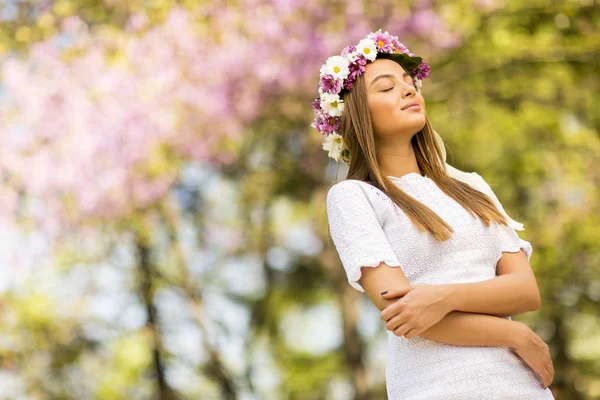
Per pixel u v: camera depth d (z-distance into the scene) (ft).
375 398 43.01
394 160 9.20
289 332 47.78
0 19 37.37
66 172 36.65
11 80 36.47
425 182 9.04
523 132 38.73
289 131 39.01
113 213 37.47
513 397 7.96
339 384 48.34
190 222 42.11
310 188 42.45
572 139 38.19
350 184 8.81
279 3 33.94
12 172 36.70
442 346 8.13
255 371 44.86
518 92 38.37
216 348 41.93
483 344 8.03
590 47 36.63
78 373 42.93
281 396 47.70
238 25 34.88
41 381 42.19
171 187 38.65
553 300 37.42
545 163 37.78
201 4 34.96
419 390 8.09
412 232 8.52
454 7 35.09
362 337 43.24
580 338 39.65
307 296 46.09
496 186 38.11
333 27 33.94
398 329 7.81
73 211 37.35
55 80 36.60
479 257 8.59
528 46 36.83
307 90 35.22
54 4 37.17
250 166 40.96
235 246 42.22
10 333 41.78
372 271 8.21
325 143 9.75
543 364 8.11
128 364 44.06
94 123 36.40
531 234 36.94
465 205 8.87
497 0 35.40
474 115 38.55
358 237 8.38
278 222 44.86
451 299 7.89
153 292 41.68
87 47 36.83
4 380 41.81
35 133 36.68
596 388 37.76
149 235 39.37
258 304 45.29
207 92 35.73
